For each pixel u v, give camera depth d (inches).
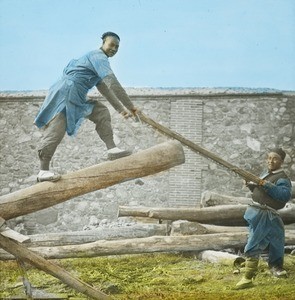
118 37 292.2
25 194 275.9
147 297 287.3
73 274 297.4
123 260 303.9
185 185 320.8
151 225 315.3
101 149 319.9
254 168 323.6
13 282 292.8
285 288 287.1
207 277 295.1
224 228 315.0
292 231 315.3
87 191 279.6
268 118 326.0
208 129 324.2
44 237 304.3
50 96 283.0
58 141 281.0
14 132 325.4
